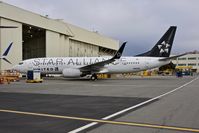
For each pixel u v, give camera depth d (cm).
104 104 1480
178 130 838
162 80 4853
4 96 1934
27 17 5538
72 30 7719
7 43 5053
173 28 5028
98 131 820
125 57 4869
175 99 1730
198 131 826
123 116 1093
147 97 1866
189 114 1141
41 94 2095
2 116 1090
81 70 4525
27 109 1287
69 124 926
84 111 1226
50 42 6375
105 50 10775
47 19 6209
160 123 948
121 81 4381
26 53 7200
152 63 4862
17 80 4450
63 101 1627
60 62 4728
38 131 820
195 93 2173
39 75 4072
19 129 848
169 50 5044
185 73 11294
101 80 4700
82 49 8594
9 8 5056
